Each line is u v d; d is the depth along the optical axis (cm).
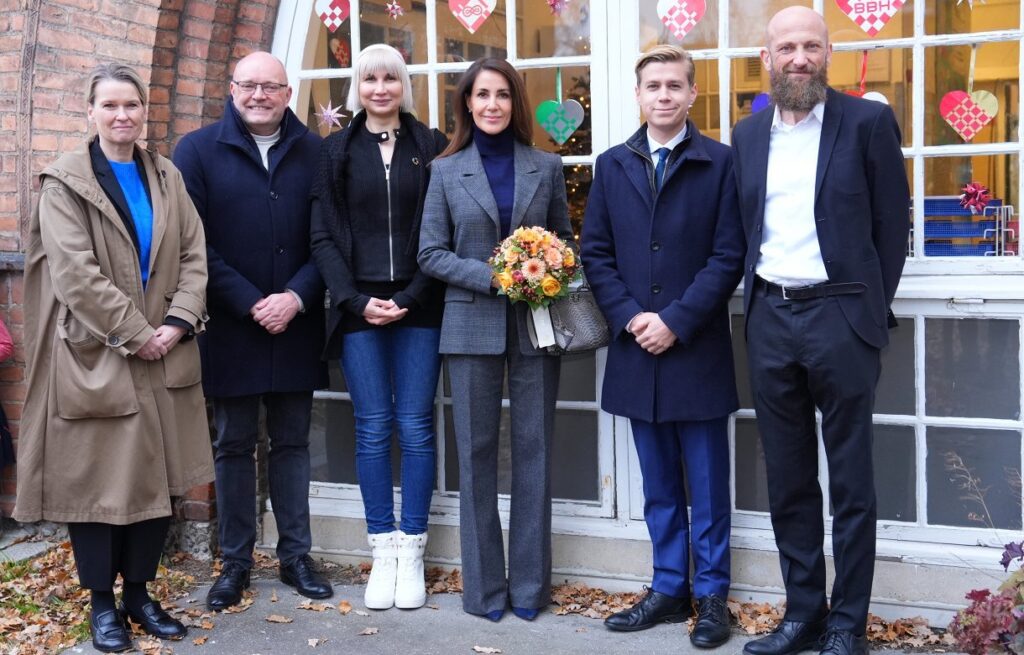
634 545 377
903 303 347
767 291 305
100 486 310
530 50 388
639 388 334
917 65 350
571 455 389
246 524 373
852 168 292
